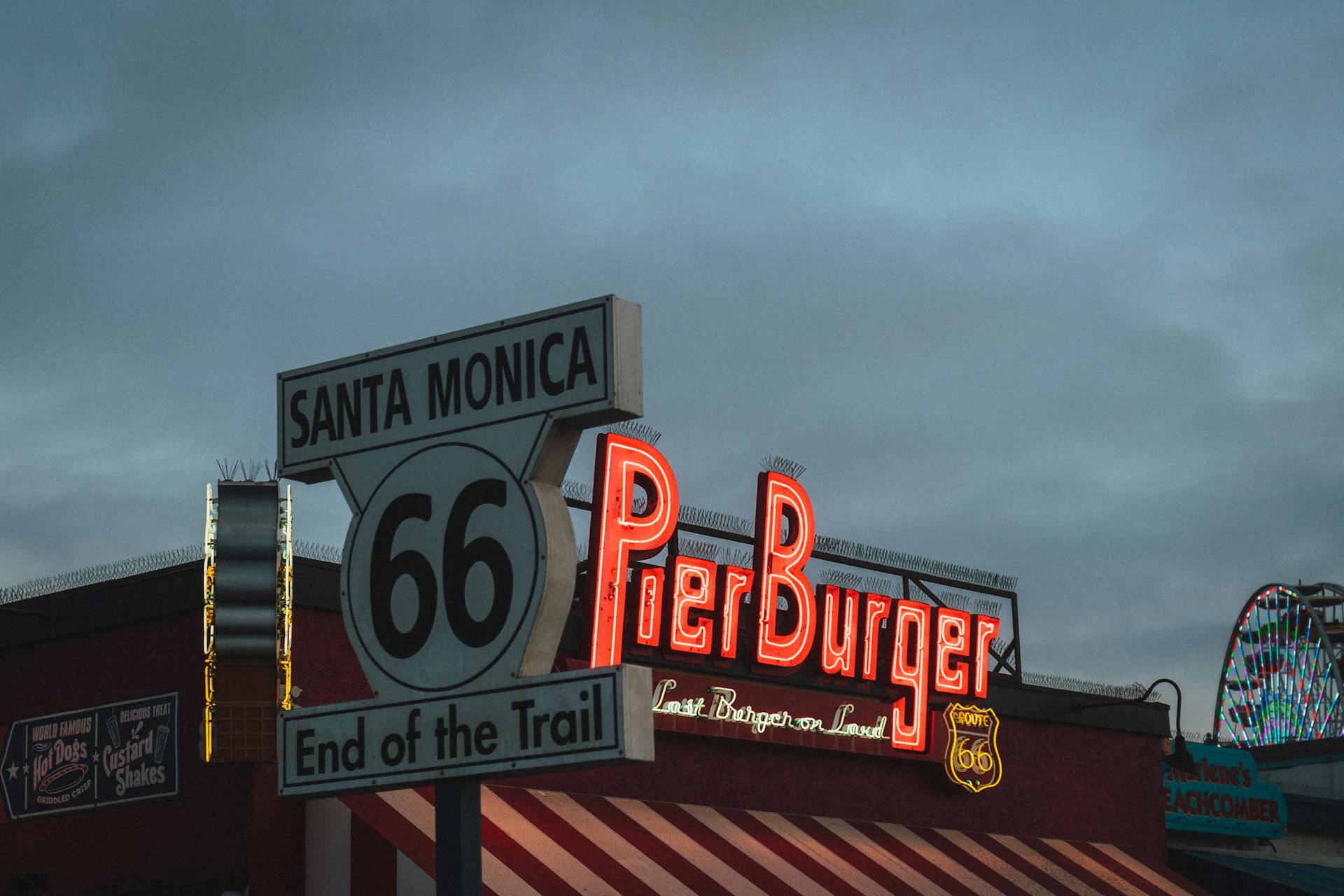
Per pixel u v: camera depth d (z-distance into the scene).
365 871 20.75
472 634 10.89
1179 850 37.47
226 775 21.36
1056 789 34.16
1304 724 79.62
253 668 20.50
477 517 11.04
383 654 11.22
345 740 11.24
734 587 26.73
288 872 21.22
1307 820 42.88
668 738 26.52
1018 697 33.62
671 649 25.83
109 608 23.23
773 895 24.00
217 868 21.12
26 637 24.25
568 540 10.87
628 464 24.58
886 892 26.28
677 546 26.69
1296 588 80.94
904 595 32.06
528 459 10.90
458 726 10.80
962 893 27.94
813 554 30.14
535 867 21.39
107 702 23.03
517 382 11.07
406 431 11.45
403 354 11.61
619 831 24.09
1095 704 34.84
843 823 28.98
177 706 22.14
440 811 10.91
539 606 10.64
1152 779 36.78
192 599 22.23
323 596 22.30
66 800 23.30
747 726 27.16
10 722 24.28
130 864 22.17
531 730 10.52
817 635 28.52
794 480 27.98
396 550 11.31
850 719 28.97
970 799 31.95
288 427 12.01
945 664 30.66
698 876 23.53
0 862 23.92
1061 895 30.39
